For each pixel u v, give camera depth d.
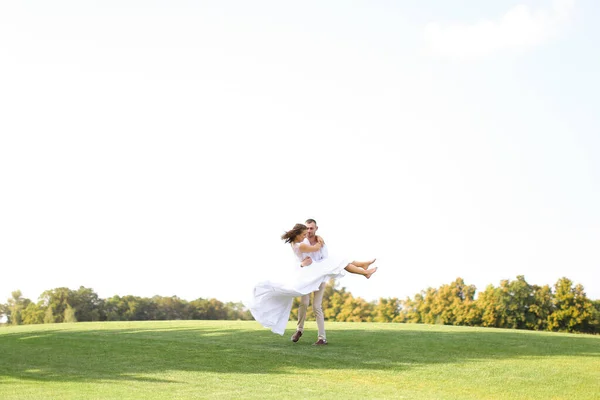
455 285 55.75
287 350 9.88
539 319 48.50
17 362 9.16
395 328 14.29
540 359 9.23
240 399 6.47
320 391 6.95
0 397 6.49
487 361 8.98
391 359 9.05
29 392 6.77
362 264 10.55
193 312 60.34
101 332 13.57
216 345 10.52
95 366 8.64
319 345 10.44
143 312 57.53
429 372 8.12
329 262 10.45
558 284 48.19
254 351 9.78
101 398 6.43
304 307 10.70
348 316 63.47
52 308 54.31
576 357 9.49
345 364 8.65
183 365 8.61
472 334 12.51
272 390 6.96
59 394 6.65
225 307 62.00
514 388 7.27
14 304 55.81
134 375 7.88
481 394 6.96
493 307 50.22
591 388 7.31
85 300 55.84
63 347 10.75
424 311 57.09
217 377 7.73
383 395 6.80
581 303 46.94
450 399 6.66
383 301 62.06
